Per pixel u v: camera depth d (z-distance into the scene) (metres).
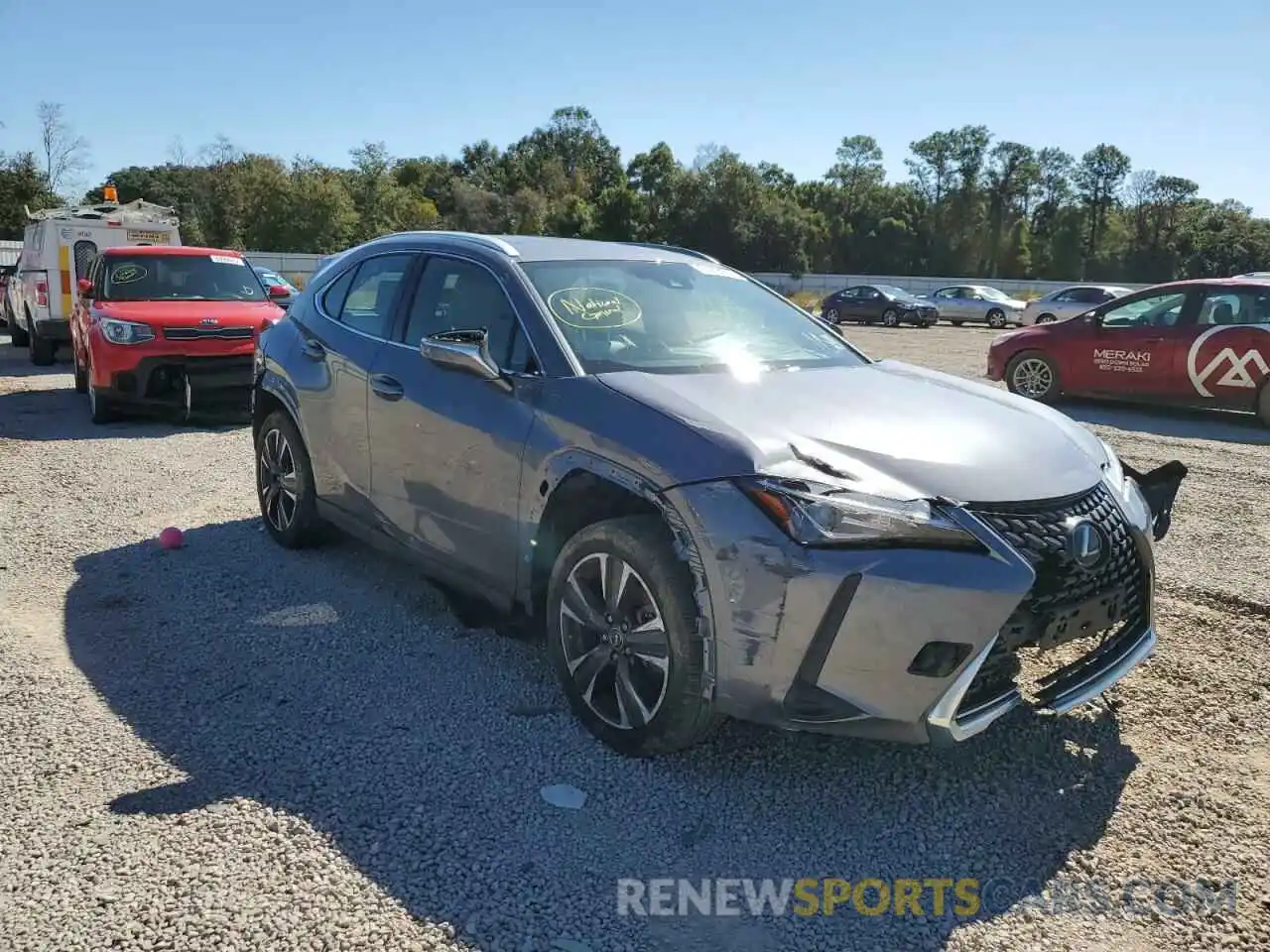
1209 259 88.19
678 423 3.29
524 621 4.31
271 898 2.64
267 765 3.33
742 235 72.06
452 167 103.56
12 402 11.10
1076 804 3.19
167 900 2.62
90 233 14.16
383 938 2.50
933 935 2.58
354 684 3.96
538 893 2.70
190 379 9.25
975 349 21.73
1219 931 2.62
